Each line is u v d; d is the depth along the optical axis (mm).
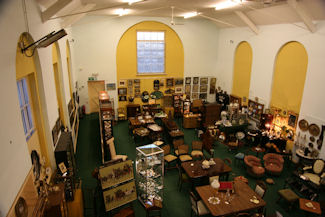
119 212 6371
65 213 5410
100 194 7109
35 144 5840
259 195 6691
